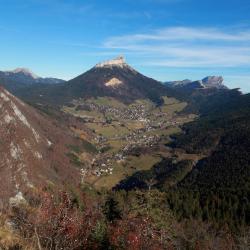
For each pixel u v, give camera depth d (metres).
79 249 22.27
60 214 22.33
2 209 27.55
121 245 25.23
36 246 21.47
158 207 42.81
